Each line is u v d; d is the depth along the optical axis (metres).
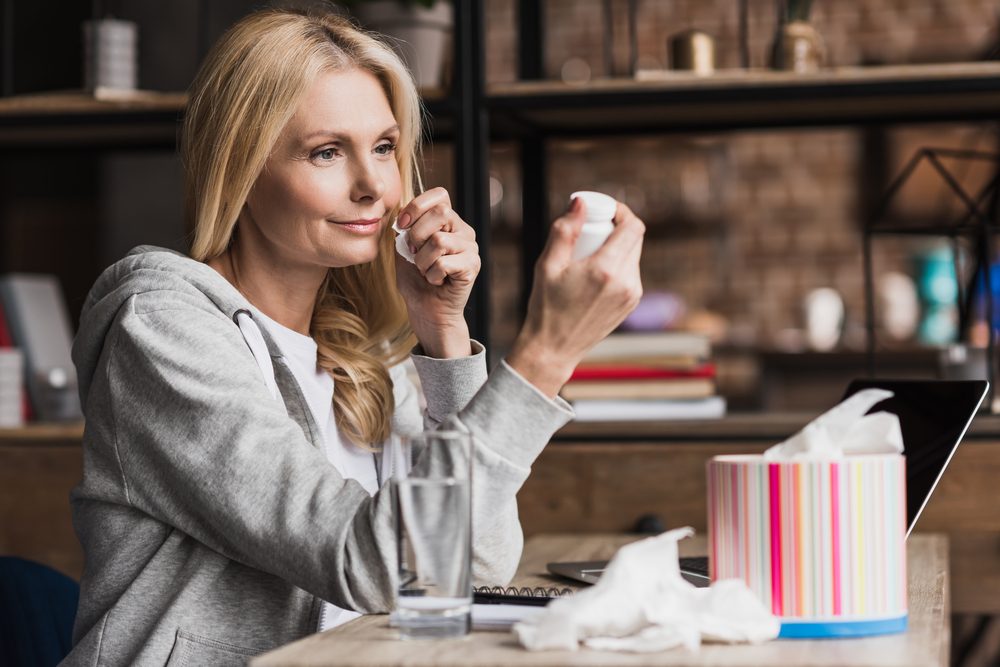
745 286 6.13
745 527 0.93
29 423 2.31
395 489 0.95
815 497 0.92
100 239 5.35
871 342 2.11
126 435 1.20
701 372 2.04
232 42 1.30
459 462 0.95
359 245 1.31
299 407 1.32
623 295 1.02
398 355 1.56
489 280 2.03
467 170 2.04
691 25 6.09
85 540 1.29
